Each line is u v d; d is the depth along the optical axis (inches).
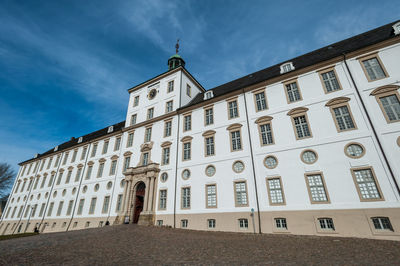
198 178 815.7
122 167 1102.4
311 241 472.1
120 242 490.6
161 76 1202.6
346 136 591.2
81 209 1177.4
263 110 769.6
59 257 358.6
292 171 638.5
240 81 1011.3
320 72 700.7
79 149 1466.5
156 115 1117.1
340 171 569.3
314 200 582.2
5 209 1726.1
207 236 572.4
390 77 583.5
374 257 328.5
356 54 653.3
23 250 415.8
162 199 882.1
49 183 1503.4
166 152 970.7
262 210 645.3
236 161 752.3
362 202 519.8
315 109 667.4
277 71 856.9
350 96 623.2
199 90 1309.1
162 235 588.4
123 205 967.6
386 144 532.1
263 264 301.4
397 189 488.7
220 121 858.1
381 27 756.0
